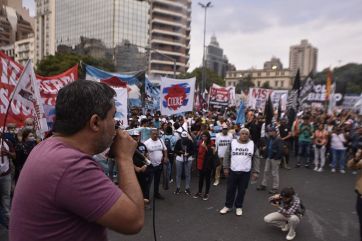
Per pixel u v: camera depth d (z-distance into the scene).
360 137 10.29
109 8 82.44
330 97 19.53
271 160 8.20
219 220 6.14
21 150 5.85
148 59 82.19
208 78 69.69
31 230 1.11
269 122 13.55
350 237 5.50
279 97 20.72
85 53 83.25
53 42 92.88
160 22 86.06
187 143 7.79
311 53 181.75
